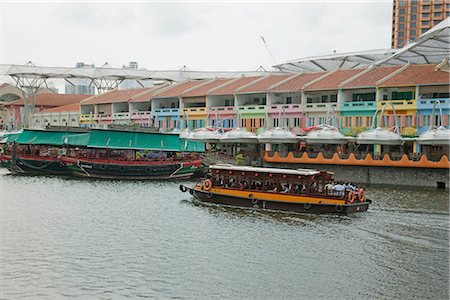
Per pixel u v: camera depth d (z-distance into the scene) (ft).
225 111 234.38
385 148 186.91
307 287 71.51
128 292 69.46
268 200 120.16
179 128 249.55
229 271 77.46
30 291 69.41
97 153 193.47
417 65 209.46
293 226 104.63
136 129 200.64
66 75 331.16
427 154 174.09
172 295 68.59
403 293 69.51
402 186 164.76
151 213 116.88
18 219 109.60
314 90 209.15
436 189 157.69
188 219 110.73
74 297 67.67
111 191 151.12
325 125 188.24
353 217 112.27
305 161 183.32
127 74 343.26
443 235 96.94
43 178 183.73
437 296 68.54
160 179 184.44
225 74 357.41
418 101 184.24
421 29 451.53
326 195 115.34
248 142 197.77
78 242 91.97
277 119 218.38
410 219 110.42
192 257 83.87
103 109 297.12
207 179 130.11
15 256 83.66
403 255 85.10
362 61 289.53
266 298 67.92
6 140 242.58
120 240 93.45
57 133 207.21
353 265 80.23
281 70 319.27
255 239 94.58
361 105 197.47
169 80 349.82
